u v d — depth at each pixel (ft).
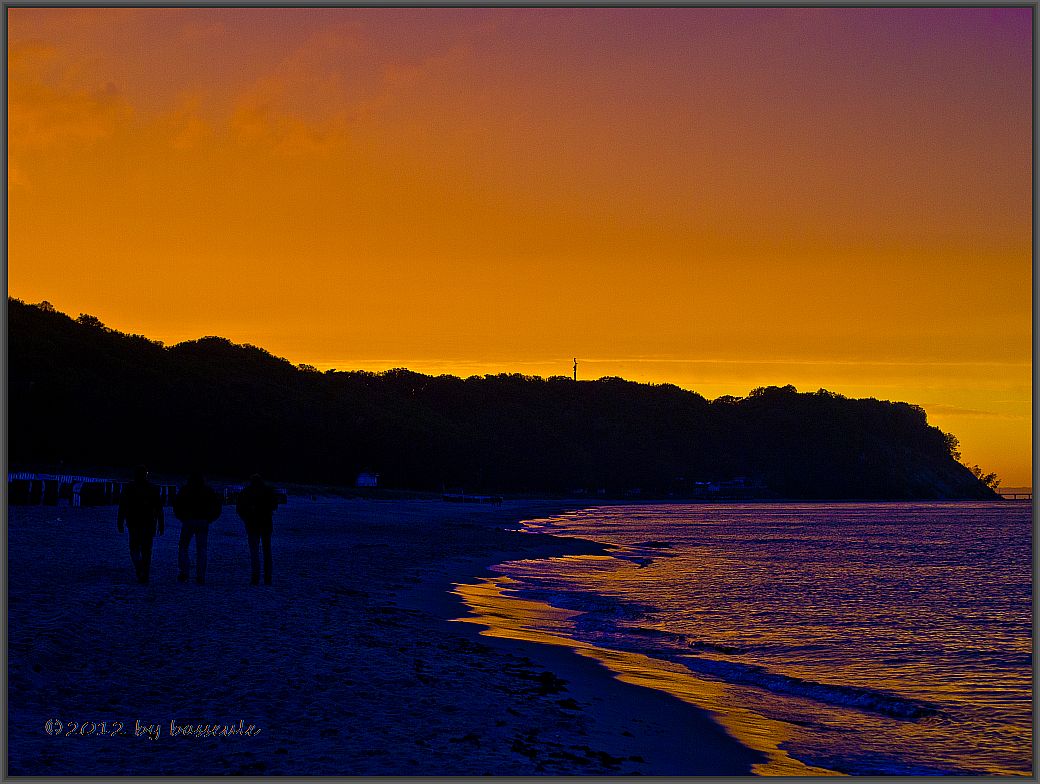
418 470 554.46
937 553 186.09
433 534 178.81
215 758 28.78
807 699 48.78
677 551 175.83
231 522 144.25
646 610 85.40
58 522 109.70
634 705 43.14
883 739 41.45
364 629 55.01
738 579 118.32
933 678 58.03
